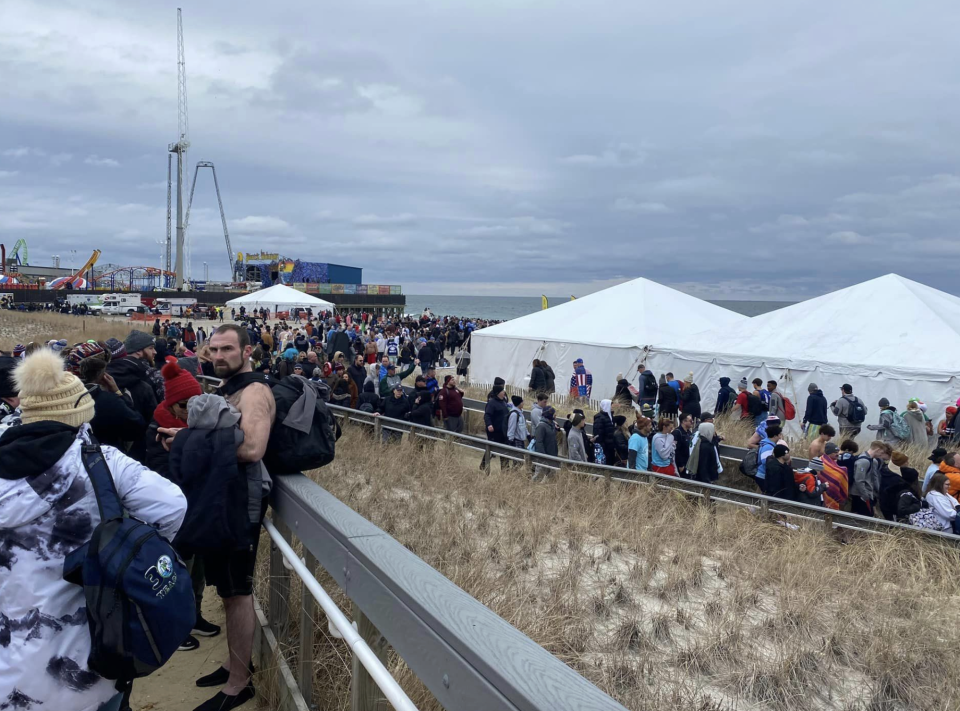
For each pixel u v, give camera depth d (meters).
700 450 10.55
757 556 6.41
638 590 5.42
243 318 52.47
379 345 31.03
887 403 15.30
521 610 4.44
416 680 2.76
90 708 2.01
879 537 6.96
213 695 3.23
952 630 4.89
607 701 1.28
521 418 12.01
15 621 1.91
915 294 20.00
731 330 21.97
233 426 2.87
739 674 4.22
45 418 1.99
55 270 140.88
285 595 3.34
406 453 9.74
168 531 2.13
